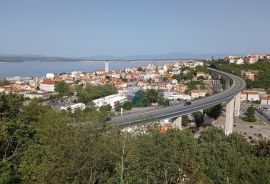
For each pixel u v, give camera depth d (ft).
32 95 471.62
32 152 74.64
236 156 110.83
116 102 426.51
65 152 66.59
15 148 80.64
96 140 71.26
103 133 77.15
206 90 552.00
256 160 104.73
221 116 387.55
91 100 445.37
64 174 63.21
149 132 100.78
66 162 65.16
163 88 556.10
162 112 259.19
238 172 95.55
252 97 518.37
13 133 87.61
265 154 131.44
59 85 540.11
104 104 390.01
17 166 72.69
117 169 52.90
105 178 62.75
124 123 183.42
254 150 137.08
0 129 79.77
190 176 47.85
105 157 66.49
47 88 550.36
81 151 66.80
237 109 406.41
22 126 92.99
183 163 52.26
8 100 129.59
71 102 442.50
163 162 69.72
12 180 67.31
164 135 101.55
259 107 463.83
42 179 62.69
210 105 309.22
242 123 362.33
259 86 589.32
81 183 64.03
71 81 643.86
